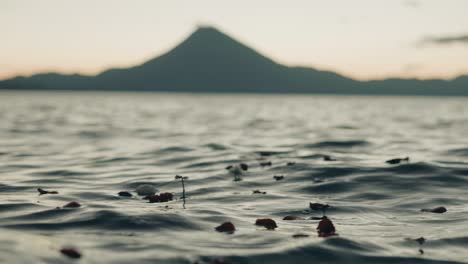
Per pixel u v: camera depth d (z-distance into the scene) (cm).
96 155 1733
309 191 1023
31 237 570
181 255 515
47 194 955
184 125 3706
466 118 5275
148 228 639
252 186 1087
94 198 921
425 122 4278
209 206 845
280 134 2745
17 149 1922
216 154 1688
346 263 516
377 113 6788
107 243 555
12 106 7956
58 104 9762
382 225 716
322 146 1970
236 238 600
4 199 879
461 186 1044
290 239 594
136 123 3953
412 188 1028
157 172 1314
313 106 11169
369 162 1372
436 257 541
